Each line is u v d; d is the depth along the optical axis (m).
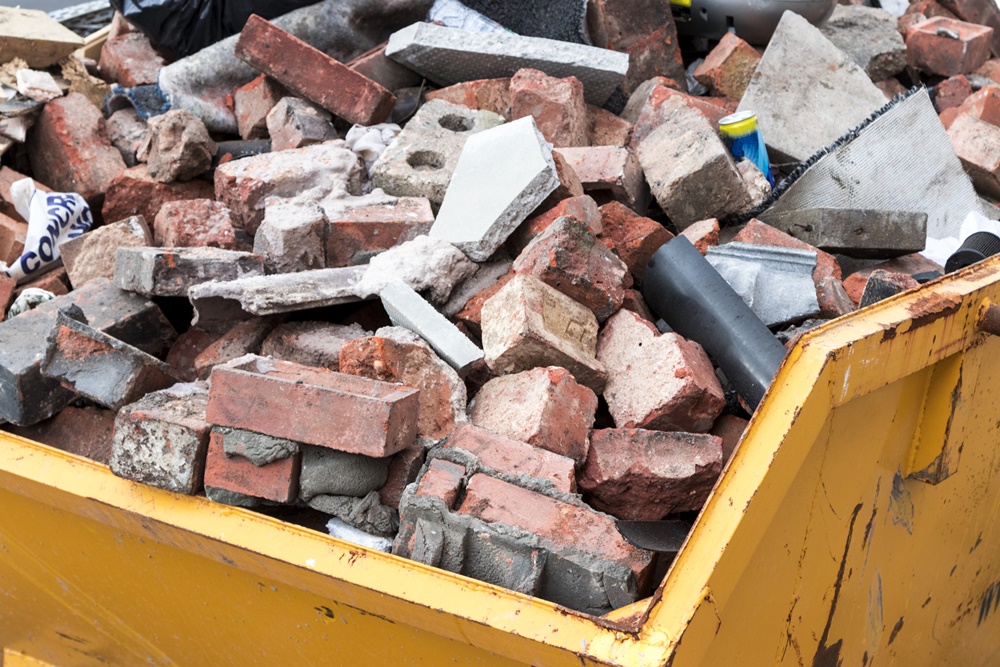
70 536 2.48
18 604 2.79
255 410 2.17
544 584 2.00
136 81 4.42
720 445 2.36
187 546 2.19
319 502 2.21
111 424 2.66
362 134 3.87
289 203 3.42
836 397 1.90
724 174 3.53
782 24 4.39
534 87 3.87
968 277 2.39
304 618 2.13
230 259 2.89
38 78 3.98
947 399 2.33
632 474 2.33
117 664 2.69
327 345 2.74
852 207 3.87
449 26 4.40
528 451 2.25
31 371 2.59
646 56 4.66
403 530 2.09
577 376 2.65
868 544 2.32
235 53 3.97
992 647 3.25
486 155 3.30
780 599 2.02
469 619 1.77
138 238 3.32
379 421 2.09
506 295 2.68
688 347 2.66
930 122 4.03
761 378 2.58
